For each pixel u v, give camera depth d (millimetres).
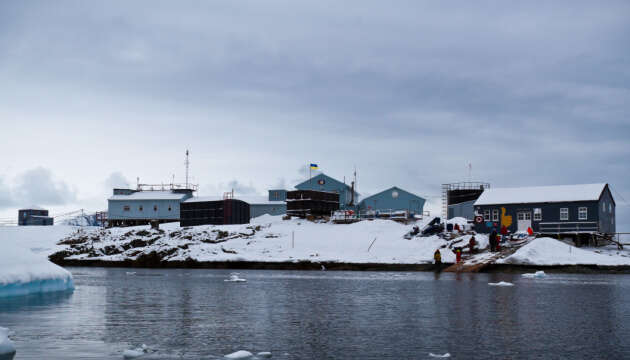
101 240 82938
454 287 35312
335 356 14938
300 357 14828
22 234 92188
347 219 79812
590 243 65812
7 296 29453
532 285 36812
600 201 65375
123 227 93750
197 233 77500
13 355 15000
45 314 22812
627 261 51500
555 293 30891
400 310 23875
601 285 36656
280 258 63062
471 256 58000
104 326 19656
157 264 69500
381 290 33469
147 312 23438
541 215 67250
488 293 31078
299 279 44125
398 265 57281
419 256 59500
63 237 90500
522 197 69562
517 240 62844
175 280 43531
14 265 30750
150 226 91250
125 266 71250
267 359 14562
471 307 24703
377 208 102375
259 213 99938
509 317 21609
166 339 17203
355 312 23297
